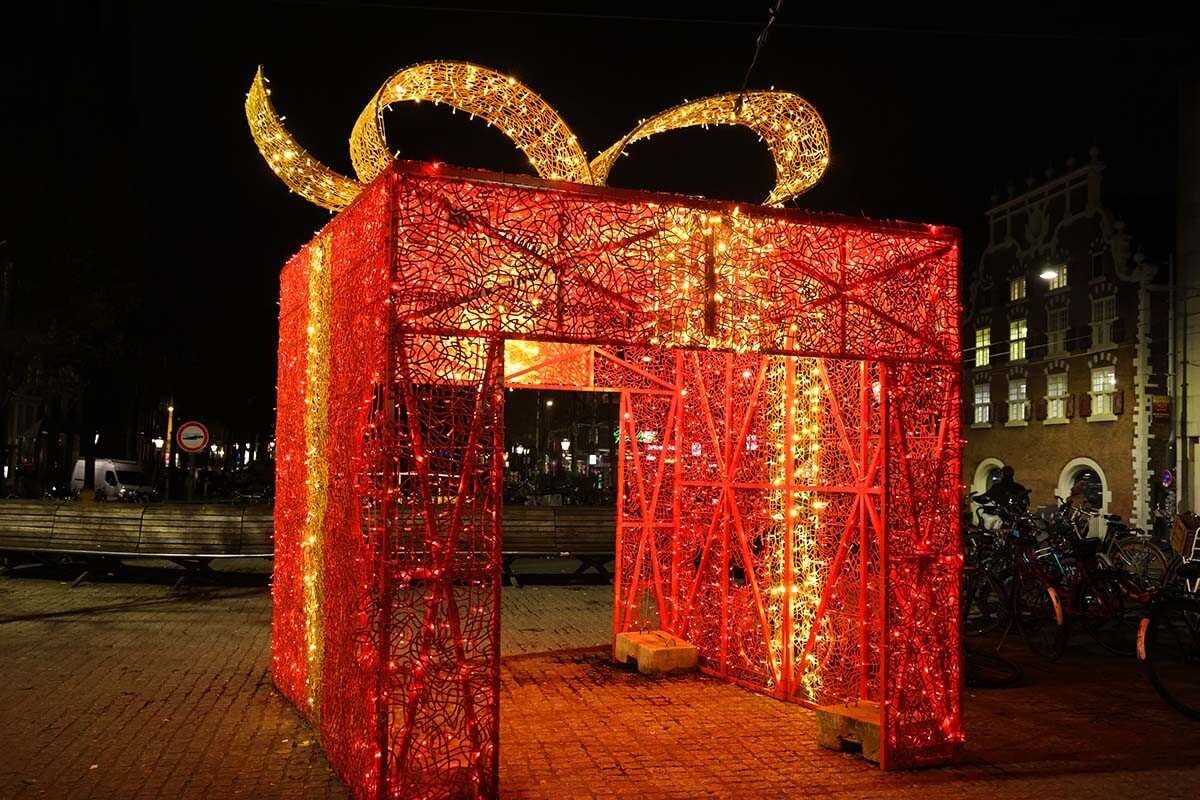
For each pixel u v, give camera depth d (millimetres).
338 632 4906
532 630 9109
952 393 5457
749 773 4988
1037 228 31234
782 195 6238
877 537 5988
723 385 7457
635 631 8023
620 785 4773
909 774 5012
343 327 5082
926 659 5238
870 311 5266
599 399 44250
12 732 5395
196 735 5402
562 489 31234
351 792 4500
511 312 4477
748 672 6953
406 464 4414
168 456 32688
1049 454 30234
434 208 4355
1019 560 8852
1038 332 30984
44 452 37562
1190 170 23781
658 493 8031
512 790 4672
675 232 4855
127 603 10000
